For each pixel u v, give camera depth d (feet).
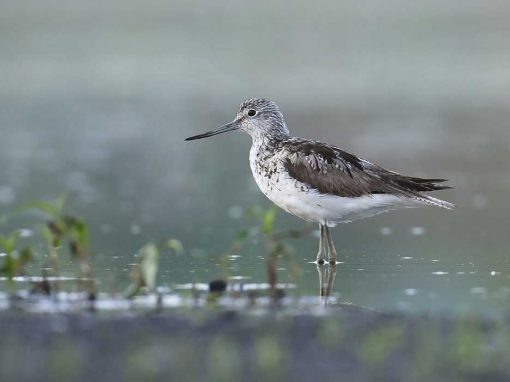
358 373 24.54
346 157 44.39
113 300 34.47
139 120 95.30
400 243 48.73
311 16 146.72
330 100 103.09
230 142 86.94
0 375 24.11
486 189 64.80
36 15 146.41
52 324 29.14
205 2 153.79
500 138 83.76
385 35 136.67
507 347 27.17
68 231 37.93
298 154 44.62
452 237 50.14
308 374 24.44
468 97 104.42
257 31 138.82
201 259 44.50
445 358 25.86
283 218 56.80
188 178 70.85
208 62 123.24
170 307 33.04
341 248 47.78
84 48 131.23
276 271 41.57
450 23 141.90
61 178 70.44
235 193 65.26
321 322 29.86
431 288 38.01
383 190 43.32
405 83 112.57
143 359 25.40
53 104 103.45
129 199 63.16
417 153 78.07
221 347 26.58
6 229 53.21
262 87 111.04
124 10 149.59
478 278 39.96
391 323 29.96
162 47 131.34
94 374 24.16
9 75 118.21
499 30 137.90
